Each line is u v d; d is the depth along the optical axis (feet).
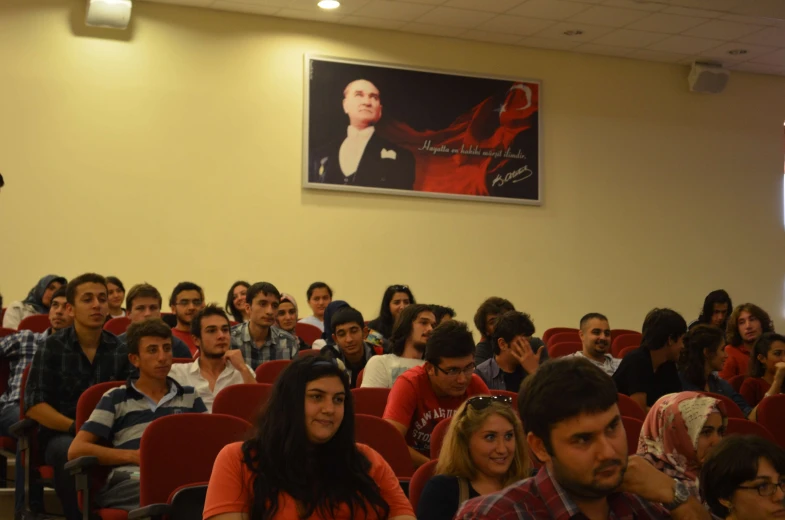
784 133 34.86
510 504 5.16
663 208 33.24
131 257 26.86
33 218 26.04
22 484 14.61
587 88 32.40
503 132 30.99
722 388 17.34
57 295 18.04
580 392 4.87
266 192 28.30
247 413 13.10
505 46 31.35
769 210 34.78
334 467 8.07
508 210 31.09
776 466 6.84
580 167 32.12
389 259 29.48
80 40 26.78
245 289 24.11
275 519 7.74
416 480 10.12
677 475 8.21
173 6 27.76
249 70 28.37
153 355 12.92
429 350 12.73
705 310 25.02
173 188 27.40
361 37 29.60
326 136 28.84
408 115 29.81
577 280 31.86
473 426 9.31
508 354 15.81
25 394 14.40
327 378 8.04
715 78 33.19
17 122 26.09
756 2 26.94
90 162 26.66
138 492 11.88
